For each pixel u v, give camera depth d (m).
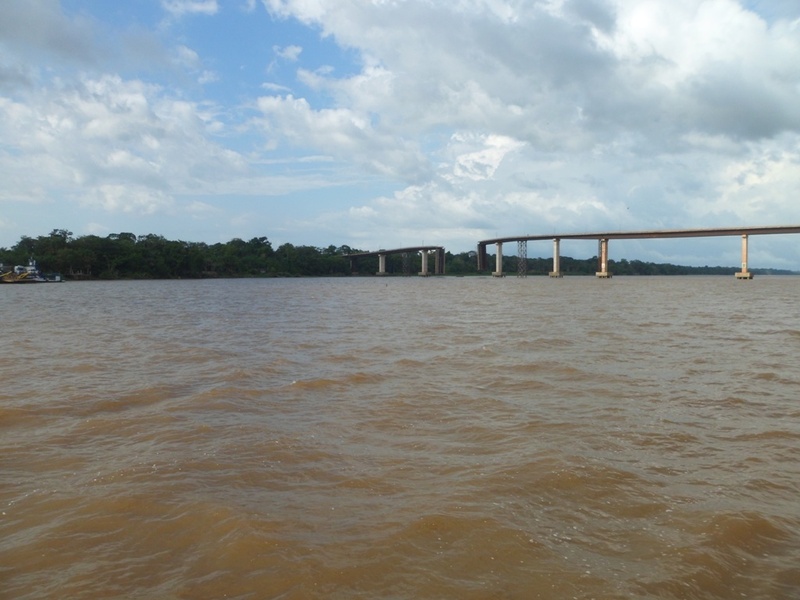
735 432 11.08
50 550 6.75
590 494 8.20
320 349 22.05
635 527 7.26
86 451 10.10
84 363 19.00
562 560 6.50
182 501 7.97
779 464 9.40
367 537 6.95
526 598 5.80
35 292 82.62
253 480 8.72
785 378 15.99
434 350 21.45
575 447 10.16
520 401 13.53
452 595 5.84
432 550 6.68
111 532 7.16
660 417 12.13
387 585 6.00
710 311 41.62
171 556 6.62
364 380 15.88
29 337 26.73
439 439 10.72
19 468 9.31
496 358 19.47
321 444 10.40
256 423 11.74
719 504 7.87
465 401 13.53
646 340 24.16
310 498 8.07
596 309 44.31
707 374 16.64
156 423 11.74
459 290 90.62
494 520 7.37
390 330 28.92
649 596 5.86
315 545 6.75
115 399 13.81
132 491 8.28
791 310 42.56
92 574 6.25
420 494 8.20
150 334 27.95
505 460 9.52
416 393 14.32
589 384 15.37
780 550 6.76
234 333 28.16
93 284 122.75
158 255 161.88
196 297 67.94
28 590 5.97
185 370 17.72
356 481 8.67
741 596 5.89
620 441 10.54
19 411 12.66
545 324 31.59
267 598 5.79
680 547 6.76
